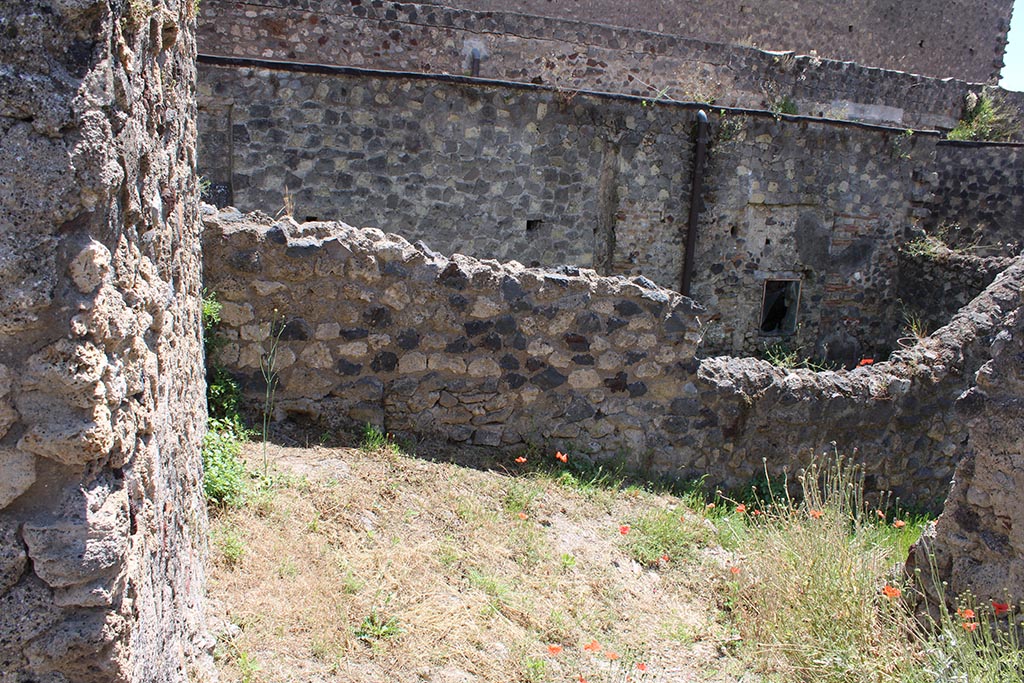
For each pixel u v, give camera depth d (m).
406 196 8.42
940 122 14.60
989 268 10.38
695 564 4.53
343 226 4.85
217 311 4.55
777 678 3.51
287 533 3.68
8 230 1.52
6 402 1.57
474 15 10.77
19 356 1.57
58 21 1.52
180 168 2.93
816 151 10.49
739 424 5.74
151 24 2.12
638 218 9.77
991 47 19.91
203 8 9.62
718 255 10.34
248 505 3.80
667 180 9.80
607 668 3.48
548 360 5.29
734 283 10.53
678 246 10.08
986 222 12.61
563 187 9.16
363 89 8.02
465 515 4.30
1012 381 3.32
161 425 2.21
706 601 4.20
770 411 5.77
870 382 5.96
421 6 10.48
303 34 10.05
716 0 16.25
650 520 4.82
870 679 3.28
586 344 5.34
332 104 7.94
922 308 11.23
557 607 3.80
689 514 5.11
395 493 4.33
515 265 5.24
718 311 10.55
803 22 17.20
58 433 1.58
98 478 1.69
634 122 9.38
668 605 4.11
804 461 5.94
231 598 3.19
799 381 5.81
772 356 10.72
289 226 4.69
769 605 3.87
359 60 10.36
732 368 5.77
